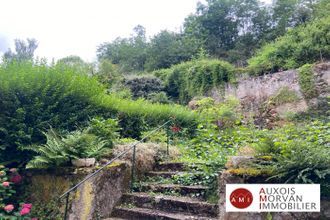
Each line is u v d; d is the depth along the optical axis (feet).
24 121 15.16
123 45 81.05
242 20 65.92
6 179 12.37
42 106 15.76
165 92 43.19
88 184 11.62
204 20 67.15
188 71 41.52
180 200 11.76
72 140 13.48
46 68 17.40
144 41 79.87
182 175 14.01
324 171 8.65
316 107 26.66
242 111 30.94
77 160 12.71
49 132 14.71
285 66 32.40
